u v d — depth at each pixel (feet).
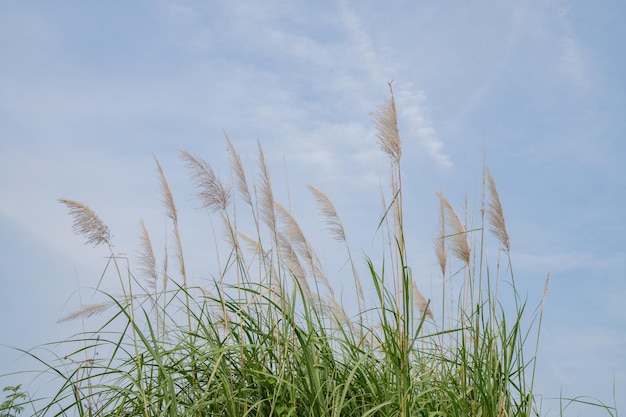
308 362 13.75
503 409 14.46
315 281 15.92
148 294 14.99
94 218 14.02
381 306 14.03
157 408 13.74
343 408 14.10
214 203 14.84
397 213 14.26
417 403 14.16
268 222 15.26
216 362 13.57
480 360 15.01
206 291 14.98
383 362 14.88
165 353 13.99
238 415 13.51
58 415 14.08
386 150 14.28
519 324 15.06
